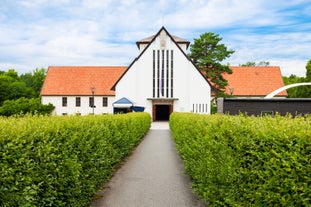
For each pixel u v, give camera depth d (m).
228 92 53.88
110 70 58.97
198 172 6.95
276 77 57.09
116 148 10.13
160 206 6.34
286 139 3.34
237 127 4.65
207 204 6.39
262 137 3.77
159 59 43.84
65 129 5.39
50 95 54.41
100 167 7.64
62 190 4.93
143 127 21.36
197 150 7.32
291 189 3.14
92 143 6.83
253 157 3.90
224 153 4.93
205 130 6.70
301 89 54.91
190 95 43.41
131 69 44.16
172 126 21.88
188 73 43.56
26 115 5.74
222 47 44.69
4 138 3.54
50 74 57.31
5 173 3.38
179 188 7.74
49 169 4.40
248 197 3.94
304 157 3.08
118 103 41.75
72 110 54.97
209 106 43.22
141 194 7.22
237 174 4.29
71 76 57.28
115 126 9.89
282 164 3.25
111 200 6.75
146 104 43.94
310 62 55.25
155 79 43.88
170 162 11.50
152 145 16.83
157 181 8.50
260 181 3.71
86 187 6.23
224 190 4.92
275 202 3.36
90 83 56.47
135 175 9.28
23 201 3.62
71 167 5.16
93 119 7.94
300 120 4.12
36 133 4.26
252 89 55.31
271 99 17.45
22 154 3.75
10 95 68.19
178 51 43.66
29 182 3.76
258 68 58.66
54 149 4.57
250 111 17.56
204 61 43.69
